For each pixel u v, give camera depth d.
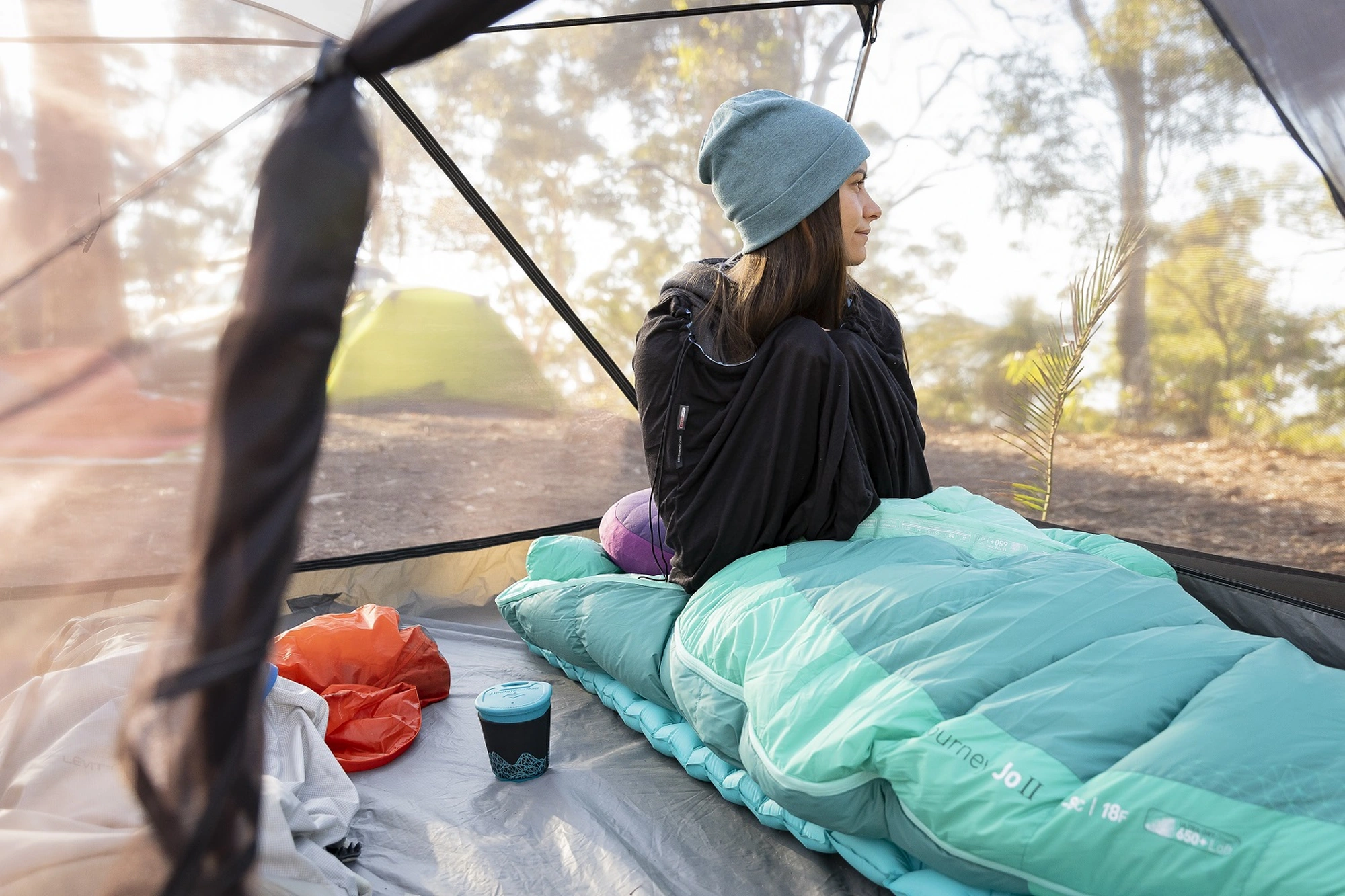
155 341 1.36
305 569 3.32
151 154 1.45
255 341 1.16
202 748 1.07
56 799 1.21
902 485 2.38
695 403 2.24
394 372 3.22
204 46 1.54
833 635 1.72
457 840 1.86
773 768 1.59
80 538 1.29
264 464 1.14
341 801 1.91
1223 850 1.15
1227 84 2.56
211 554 1.11
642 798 2.00
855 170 2.20
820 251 2.18
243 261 1.43
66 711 1.25
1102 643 1.55
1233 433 3.06
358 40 1.27
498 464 3.49
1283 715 1.31
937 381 3.66
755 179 2.15
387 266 3.11
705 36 3.18
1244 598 2.73
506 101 3.04
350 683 2.44
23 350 1.31
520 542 3.62
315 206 1.21
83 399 1.31
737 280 2.31
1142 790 1.23
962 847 1.35
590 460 3.65
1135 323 3.04
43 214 1.37
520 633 2.94
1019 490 3.58
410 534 3.44
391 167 3.02
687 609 2.13
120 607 1.32
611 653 2.38
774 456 2.11
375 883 1.72
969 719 1.41
